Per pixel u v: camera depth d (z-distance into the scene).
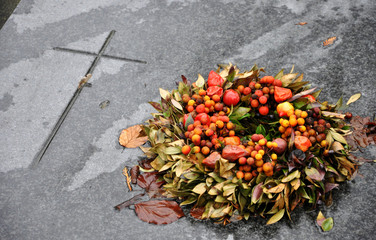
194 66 2.87
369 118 2.34
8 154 2.46
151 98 2.70
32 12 3.46
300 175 1.86
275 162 1.85
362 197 2.02
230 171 1.87
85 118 2.62
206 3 3.37
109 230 2.03
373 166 2.12
